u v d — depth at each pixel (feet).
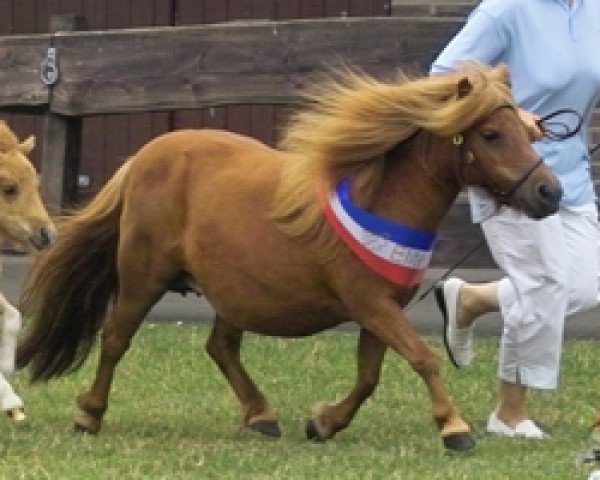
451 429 34.65
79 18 59.52
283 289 35.70
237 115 75.36
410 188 34.58
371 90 34.50
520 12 38.27
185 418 41.29
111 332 38.70
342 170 34.83
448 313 41.88
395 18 53.72
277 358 50.55
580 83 38.50
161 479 32.94
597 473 32.76
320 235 34.81
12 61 58.29
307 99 41.29
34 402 43.11
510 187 33.37
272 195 35.78
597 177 66.33
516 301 39.42
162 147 38.06
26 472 33.50
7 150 39.19
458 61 36.65
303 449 36.68
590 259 39.73
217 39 55.67
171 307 59.41
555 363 39.52
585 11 38.81
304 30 54.49
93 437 38.04
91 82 57.36
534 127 34.60
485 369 49.01
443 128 33.37
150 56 56.54
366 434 39.19
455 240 62.03
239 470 34.17
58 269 39.37
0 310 40.04
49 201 58.29
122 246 38.40
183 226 37.37
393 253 34.47
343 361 50.24
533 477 33.58
